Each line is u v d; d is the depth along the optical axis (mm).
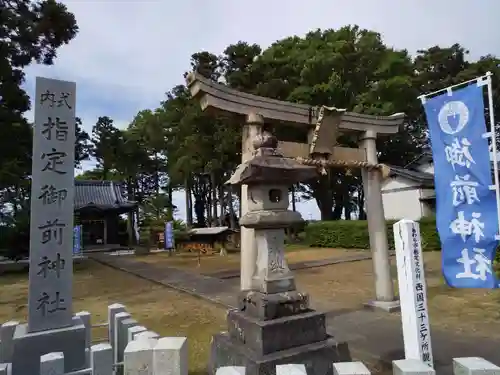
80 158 42875
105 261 22312
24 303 11148
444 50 29812
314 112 8484
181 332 7465
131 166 41562
